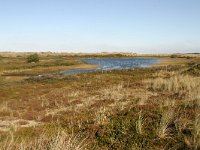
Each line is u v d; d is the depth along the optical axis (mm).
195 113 11984
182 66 56406
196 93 16984
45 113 16688
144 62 88188
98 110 15328
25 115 16062
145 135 10062
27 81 37375
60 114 15867
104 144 9680
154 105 14594
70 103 19281
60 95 23219
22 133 11203
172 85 22906
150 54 169625
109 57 134500
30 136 10664
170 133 10117
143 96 19438
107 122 11727
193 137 9359
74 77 38812
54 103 19719
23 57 120125
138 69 50750
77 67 66375
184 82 23328
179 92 19469
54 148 8211
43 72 54219
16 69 59781
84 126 11648
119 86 25125
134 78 34781
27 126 13672
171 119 11281
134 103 17062
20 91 27031
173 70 44594
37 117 15609
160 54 168750
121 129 10797
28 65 67500
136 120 11656
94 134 10516
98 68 64125
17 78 43094
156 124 11016
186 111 12477
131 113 12898
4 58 108625
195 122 10125
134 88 24375
